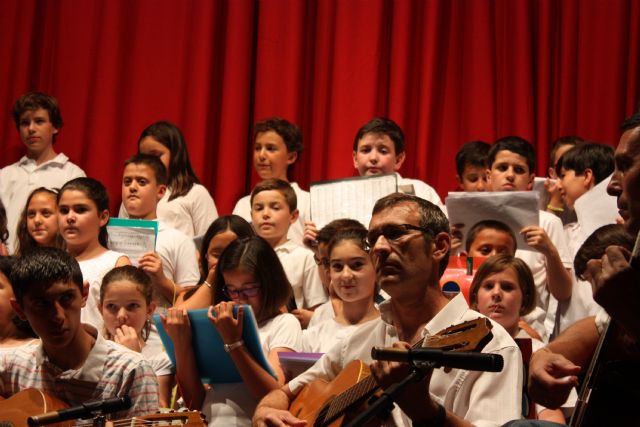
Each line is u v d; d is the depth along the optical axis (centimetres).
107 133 1075
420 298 480
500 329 467
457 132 1048
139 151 993
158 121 1022
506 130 1041
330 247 686
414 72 1055
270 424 492
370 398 443
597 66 1030
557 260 752
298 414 504
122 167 1081
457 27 1055
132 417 513
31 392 516
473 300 647
